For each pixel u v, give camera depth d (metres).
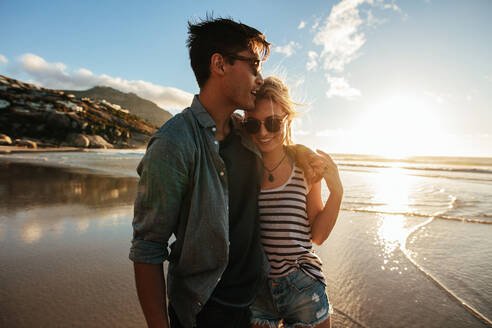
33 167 15.66
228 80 1.19
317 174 1.57
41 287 2.84
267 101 1.48
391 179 13.45
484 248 4.21
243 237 1.28
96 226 4.91
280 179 1.59
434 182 12.45
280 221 1.54
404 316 2.50
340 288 3.01
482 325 2.38
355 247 4.21
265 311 1.61
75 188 8.84
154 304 1.02
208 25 1.20
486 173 18.36
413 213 6.37
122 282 2.95
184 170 1.05
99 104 140.50
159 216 1.03
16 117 85.69
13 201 6.94
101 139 91.00
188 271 1.13
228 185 1.23
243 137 1.42
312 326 1.48
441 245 4.34
